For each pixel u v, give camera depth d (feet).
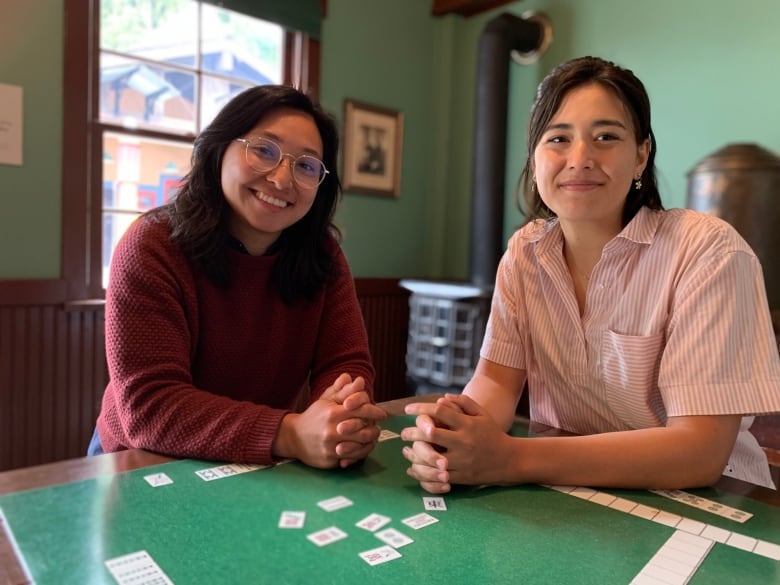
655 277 3.42
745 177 6.97
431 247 12.12
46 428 7.90
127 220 8.66
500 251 10.23
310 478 2.86
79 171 8.06
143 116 8.71
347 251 10.87
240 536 2.25
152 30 8.68
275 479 2.82
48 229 7.90
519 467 2.85
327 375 4.15
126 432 3.24
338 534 2.30
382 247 11.41
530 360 4.17
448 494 2.73
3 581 1.89
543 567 2.12
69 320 8.04
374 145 11.06
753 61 8.15
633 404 3.59
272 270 4.07
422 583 1.98
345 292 4.49
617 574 2.09
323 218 4.20
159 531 2.25
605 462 2.84
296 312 4.25
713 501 2.75
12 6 7.49
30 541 2.13
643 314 3.48
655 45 9.12
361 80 10.82
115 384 3.32
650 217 3.54
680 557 2.23
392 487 2.79
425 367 9.84
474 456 2.77
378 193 11.18
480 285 9.73
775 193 6.90
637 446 2.88
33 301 7.73
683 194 8.91
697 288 3.14
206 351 3.90
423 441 2.81
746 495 2.83
